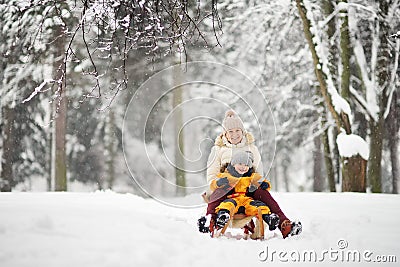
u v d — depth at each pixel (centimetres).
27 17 1007
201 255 324
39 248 278
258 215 438
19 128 1911
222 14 1409
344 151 1134
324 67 1178
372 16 1284
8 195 657
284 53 1481
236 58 1455
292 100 1636
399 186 1806
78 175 2125
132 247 302
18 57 1352
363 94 1298
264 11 1384
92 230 327
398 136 1611
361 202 723
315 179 1853
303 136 1802
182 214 577
